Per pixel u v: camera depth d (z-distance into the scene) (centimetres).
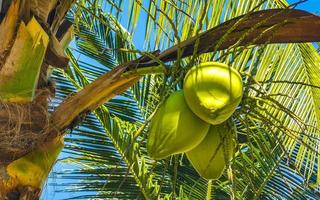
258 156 413
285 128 230
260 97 224
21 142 258
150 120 221
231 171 242
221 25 241
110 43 502
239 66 377
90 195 482
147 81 463
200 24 223
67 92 470
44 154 264
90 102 267
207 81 211
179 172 499
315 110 437
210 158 222
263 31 226
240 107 224
